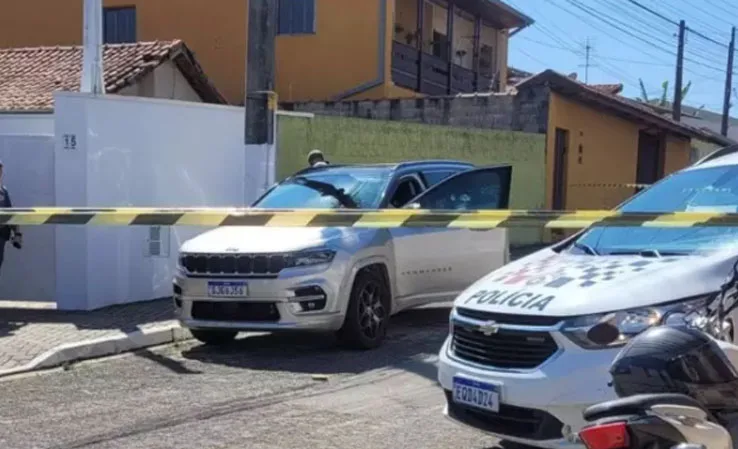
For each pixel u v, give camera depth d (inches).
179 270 323.3
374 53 900.0
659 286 175.9
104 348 322.7
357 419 237.5
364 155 597.9
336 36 912.9
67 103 400.2
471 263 378.6
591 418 107.2
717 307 168.9
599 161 861.8
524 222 211.6
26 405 251.8
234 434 223.9
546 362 176.7
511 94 776.9
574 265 201.5
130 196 421.7
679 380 111.7
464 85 1089.4
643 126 925.2
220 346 340.5
